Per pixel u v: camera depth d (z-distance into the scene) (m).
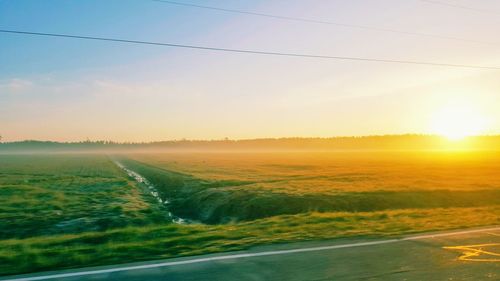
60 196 35.12
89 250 9.22
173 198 39.66
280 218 15.58
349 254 8.88
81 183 50.69
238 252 9.05
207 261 8.30
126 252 9.08
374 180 42.50
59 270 7.67
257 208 27.47
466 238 10.56
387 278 7.25
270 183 40.47
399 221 13.64
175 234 11.57
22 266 7.90
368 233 11.19
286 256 8.70
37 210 27.27
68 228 22.72
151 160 129.00
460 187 34.47
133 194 40.66
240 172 61.59
